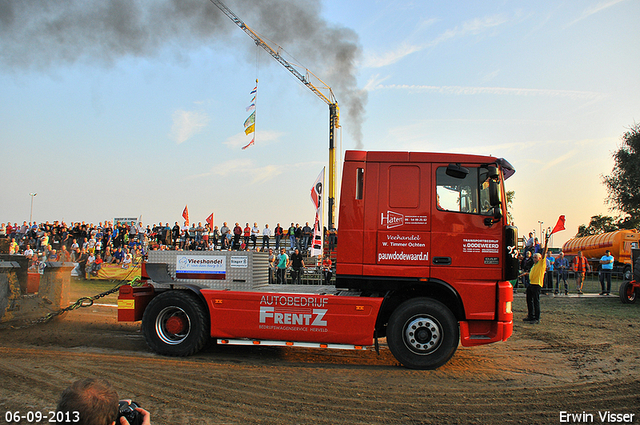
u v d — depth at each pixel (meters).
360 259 6.77
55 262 9.43
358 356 7.39
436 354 6.52
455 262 6.62
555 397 5.33
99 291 17.56
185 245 26.62
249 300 6.95
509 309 6.53
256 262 7.64
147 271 7.51
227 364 6.64
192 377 5.88
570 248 32.97
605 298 16.98
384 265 6.72
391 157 6.89
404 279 6.65
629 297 15.36
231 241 26.78
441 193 6.75
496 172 6.53
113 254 24.42
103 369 6.12
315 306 6.77
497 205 6.47
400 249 6.71
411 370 6.51
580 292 18.67
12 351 6.97
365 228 6.80
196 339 7.01
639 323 11.08
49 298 9.28
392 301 7.06
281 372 6.25
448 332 6.51
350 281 6.77
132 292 7.37
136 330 9.07
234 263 7.48
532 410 4.90
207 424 4.34
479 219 6.65
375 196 6.84
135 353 7.20
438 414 4.74
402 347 6.59
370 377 6.10
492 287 6.52
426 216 6.71
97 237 26.42
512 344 8.45
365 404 5.00
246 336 6.94
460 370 6.54
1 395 4.98
